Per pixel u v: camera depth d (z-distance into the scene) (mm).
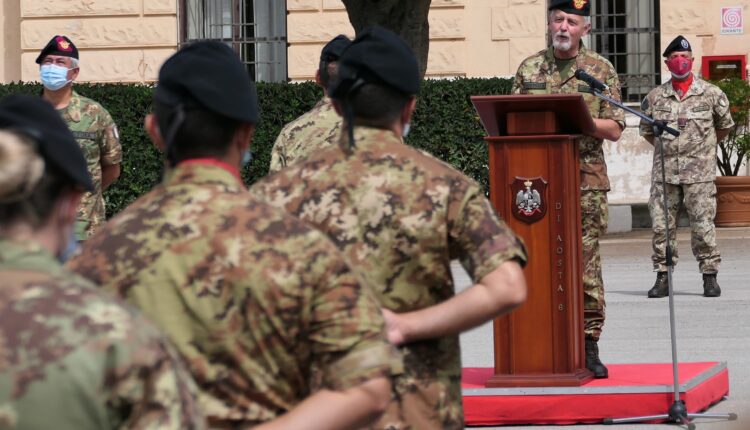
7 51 38031
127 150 29078
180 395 3951
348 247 6246
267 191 6398
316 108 11242
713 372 13367
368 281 6238
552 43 13758
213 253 4977
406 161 6379
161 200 5145
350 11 27672
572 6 13516
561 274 12109
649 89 36219
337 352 4977
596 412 12266
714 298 20891
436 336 6289
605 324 18547
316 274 4988
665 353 15906
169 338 4930
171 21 37125
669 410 12258
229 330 4949
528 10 35562
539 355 12258
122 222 5129
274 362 5020
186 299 4949
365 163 6367
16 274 3922
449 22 35781
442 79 29359
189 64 5195
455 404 6422
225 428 4980
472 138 29062
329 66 11016
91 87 28969
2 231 4027
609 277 24312
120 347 3818
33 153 4039
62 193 4121
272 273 4957
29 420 3682
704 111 21031
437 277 6344
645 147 35000
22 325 3770
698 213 20984
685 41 21141
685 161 21000
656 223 21250
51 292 3865
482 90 29016
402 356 6246
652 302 20703
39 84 29922
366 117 6488
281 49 37656
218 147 5227
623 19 36344
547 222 12055
